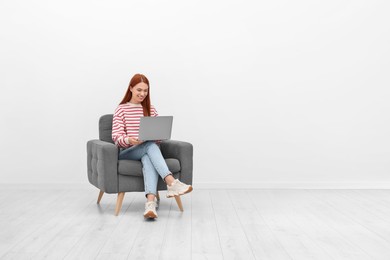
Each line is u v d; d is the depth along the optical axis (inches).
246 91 209.6
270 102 210.2
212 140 210.5
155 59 207.9
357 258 114.7
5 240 128.9
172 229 140.3
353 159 212.7
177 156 165.5
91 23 207.5
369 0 209.8
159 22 207.5
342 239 130.5
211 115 209.9
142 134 156.1
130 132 168.6
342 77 210.8
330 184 211.9
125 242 126.9
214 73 208.8
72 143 210.1
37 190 206.4
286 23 209.0
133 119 169.6
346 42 210.1
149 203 152.1
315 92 210.7
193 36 207.8
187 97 209.0
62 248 121.7
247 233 136.0
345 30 209.8
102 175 157.6
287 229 140.6
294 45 209.5
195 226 143.8
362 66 210.7
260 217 155.8
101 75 208.2
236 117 210.2
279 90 210.1
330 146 212.2
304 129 211.6
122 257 114.7
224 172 211.6
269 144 211.3
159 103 209.0
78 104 209.0
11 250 120.1
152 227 142.5
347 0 209.5
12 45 207.6
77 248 121.6
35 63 208.1
